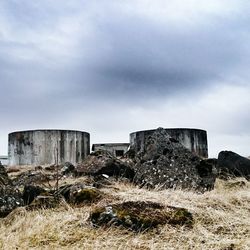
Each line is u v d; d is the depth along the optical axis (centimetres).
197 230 549
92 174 1065
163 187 860
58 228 539
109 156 1130
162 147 953
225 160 1268
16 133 1938
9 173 1490
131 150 1580
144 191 743
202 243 510
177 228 550
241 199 721
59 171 1254
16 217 612
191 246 497
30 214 627
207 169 912
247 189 903
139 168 951
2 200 677
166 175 886
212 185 880
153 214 565
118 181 918
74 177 1096
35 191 768
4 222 604
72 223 573
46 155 1866
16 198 702
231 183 986
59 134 1886
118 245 497
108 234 526
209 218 593
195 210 614
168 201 663
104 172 1060
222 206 672
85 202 693
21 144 1916
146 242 507
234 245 492
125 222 548
